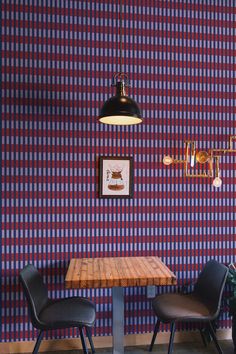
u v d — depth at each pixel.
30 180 2.50
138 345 2.55
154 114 2.63
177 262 2.64
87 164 2.56
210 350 2.48
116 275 1.96
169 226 2.64
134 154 2.61
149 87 2.63
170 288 2.63
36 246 2.50
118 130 2.59
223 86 2.71
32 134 2.51
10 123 2.48
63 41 2.54
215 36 2.71
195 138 2.67
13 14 2.50
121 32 2.48
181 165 2.66
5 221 2.46
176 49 2.66
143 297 2.58
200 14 2.70
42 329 1.96
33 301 1.99
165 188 2.64
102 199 2.57
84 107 2.56
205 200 2.68
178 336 2.62
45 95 2.52
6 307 2.46
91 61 2.57
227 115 2.71
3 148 2.47
